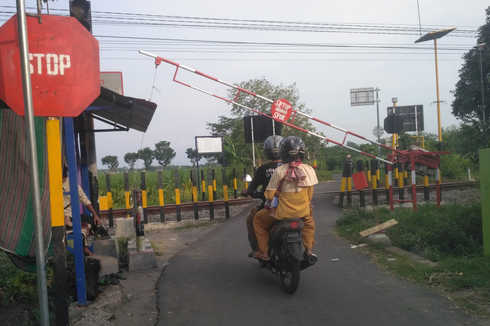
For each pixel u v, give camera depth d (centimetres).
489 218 602
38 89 366
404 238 709
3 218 424
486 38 2455
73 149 432
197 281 571
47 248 427
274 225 518
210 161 2753
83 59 377
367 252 675
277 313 443
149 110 660
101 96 541
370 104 2480
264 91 2950
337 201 1335
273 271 557
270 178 542
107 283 507
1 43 362
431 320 402
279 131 1708
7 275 544
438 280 510
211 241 839
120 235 912
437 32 2133
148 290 540
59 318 362
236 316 440
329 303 464
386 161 995
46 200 425
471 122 1581
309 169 506
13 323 439
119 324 427
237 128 3105
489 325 385
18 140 423
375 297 473
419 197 1364
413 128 2016
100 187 1714
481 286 482
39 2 365
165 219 1195
